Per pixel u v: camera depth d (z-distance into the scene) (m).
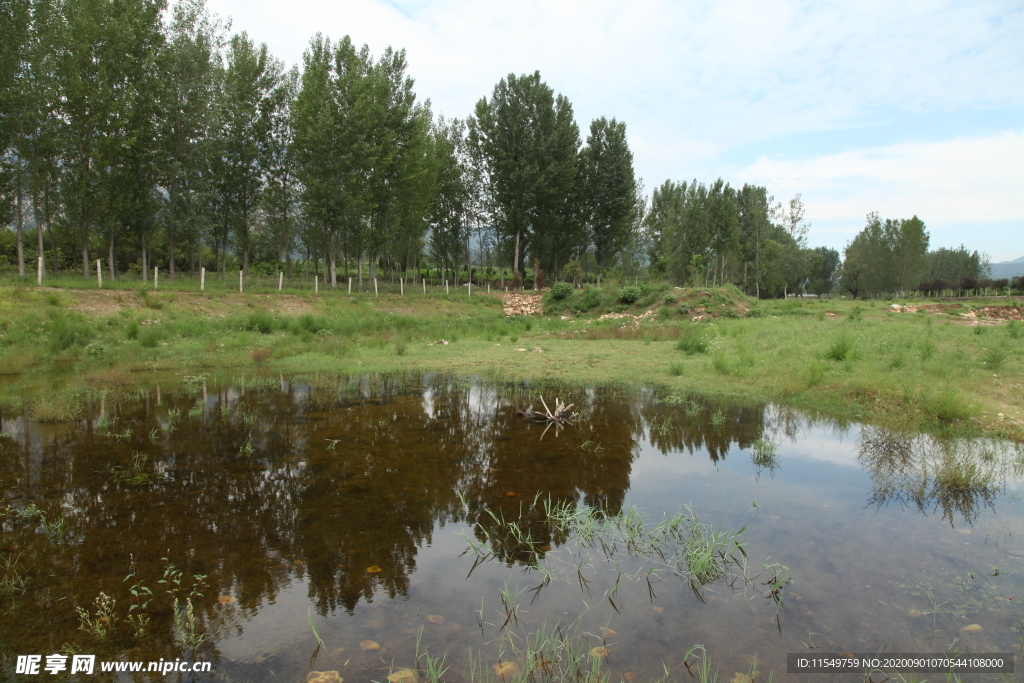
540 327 23.61
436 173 35.56
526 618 3.18
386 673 2.68
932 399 7.73
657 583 3.58
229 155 27.59
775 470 5.76
